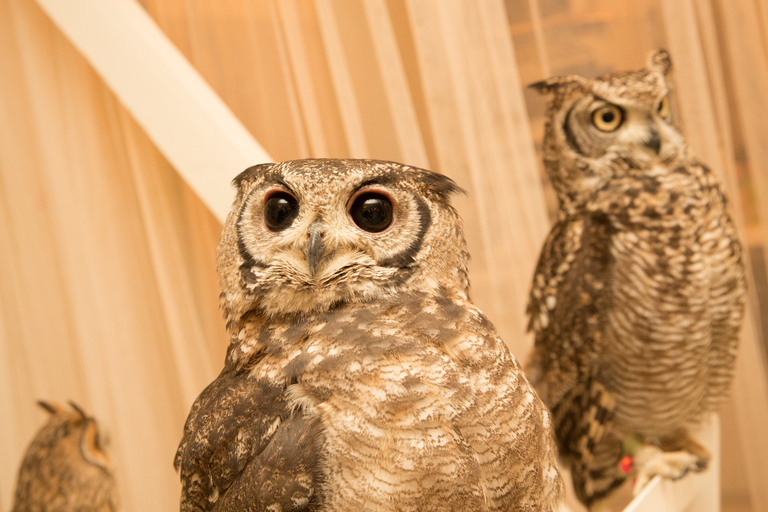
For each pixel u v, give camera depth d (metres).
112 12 1.42
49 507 1.56
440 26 1.65
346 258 0.80
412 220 0.83
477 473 0.70
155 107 1.42
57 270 1.75
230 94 1.65
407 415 0.70
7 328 1.80
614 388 1.52
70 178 1.69
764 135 1.91
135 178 1.66
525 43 1.90
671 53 1.84
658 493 1.39
